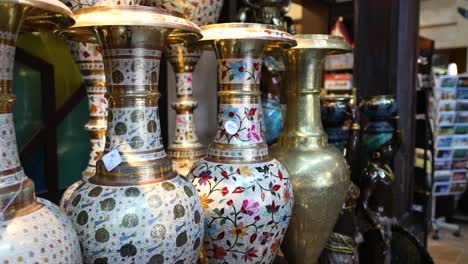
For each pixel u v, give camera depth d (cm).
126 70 55
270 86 113
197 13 83
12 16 41
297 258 87
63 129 104
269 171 69
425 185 171
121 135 57
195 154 94
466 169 218
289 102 87
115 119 57
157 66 58
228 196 66
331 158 84
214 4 85
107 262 52
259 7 106
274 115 113
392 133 118
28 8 42
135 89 56
